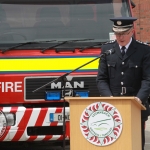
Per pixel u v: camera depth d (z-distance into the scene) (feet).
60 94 40.16
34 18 42.50
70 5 43.14
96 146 28.37
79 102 28.35
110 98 28.09
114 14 43.37
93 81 40.32
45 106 40.86
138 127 30.53
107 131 28.25
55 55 40.65
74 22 42.52
